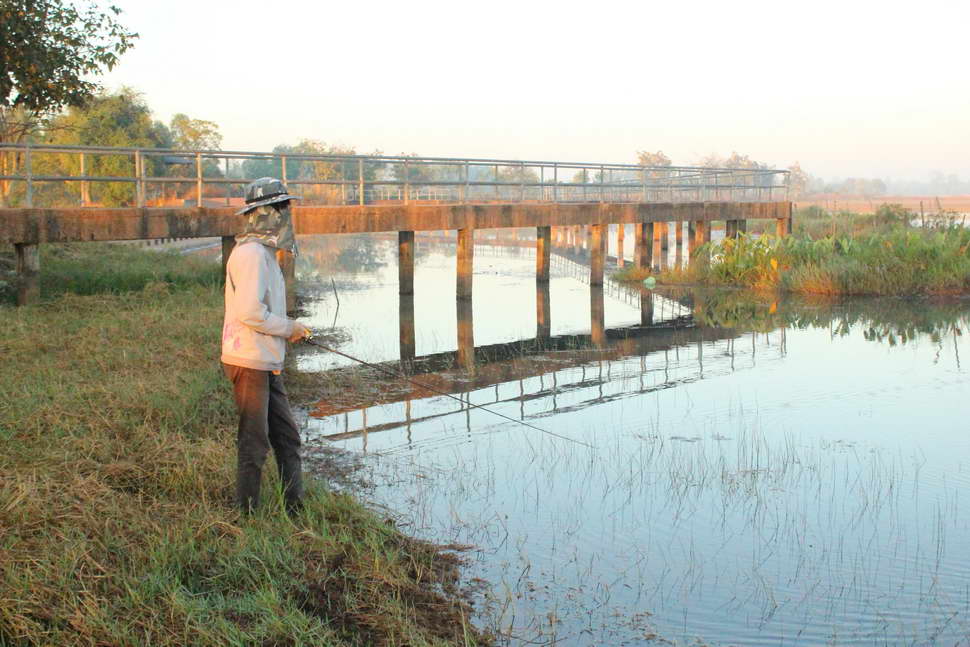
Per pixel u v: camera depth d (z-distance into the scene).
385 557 4.32
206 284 13.80
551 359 11.17
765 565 4.69
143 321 10.12
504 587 4.32
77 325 9.67
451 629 3.79
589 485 6.00
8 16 13.64
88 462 5.00
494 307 16.44
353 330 13.45
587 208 18.52
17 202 21.14
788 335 12.91
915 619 4.09
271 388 4.66
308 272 24.02
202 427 6.27
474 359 11.13
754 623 4.04
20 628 3.12
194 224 12.68
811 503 5.68
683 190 26.47
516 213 17.25
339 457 6.57
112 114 34.56
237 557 3.96
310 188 25.77
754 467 6.46
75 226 11.42
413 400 8.71
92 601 3.34
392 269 25.77
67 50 15.12
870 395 8.93
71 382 6.99
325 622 3.56
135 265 16.00
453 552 4.75
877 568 4.66
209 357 8.51
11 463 4.85
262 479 5.02
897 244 18.30
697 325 14.08
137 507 4.46
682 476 6.23
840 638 3.89
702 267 20.39
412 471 6.26
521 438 7.26
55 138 32.12
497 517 5.34
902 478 6.21
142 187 12.21
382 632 3.57
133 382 7.07
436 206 16.00
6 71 14.55
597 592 4.32
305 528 4.46
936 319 14.24
